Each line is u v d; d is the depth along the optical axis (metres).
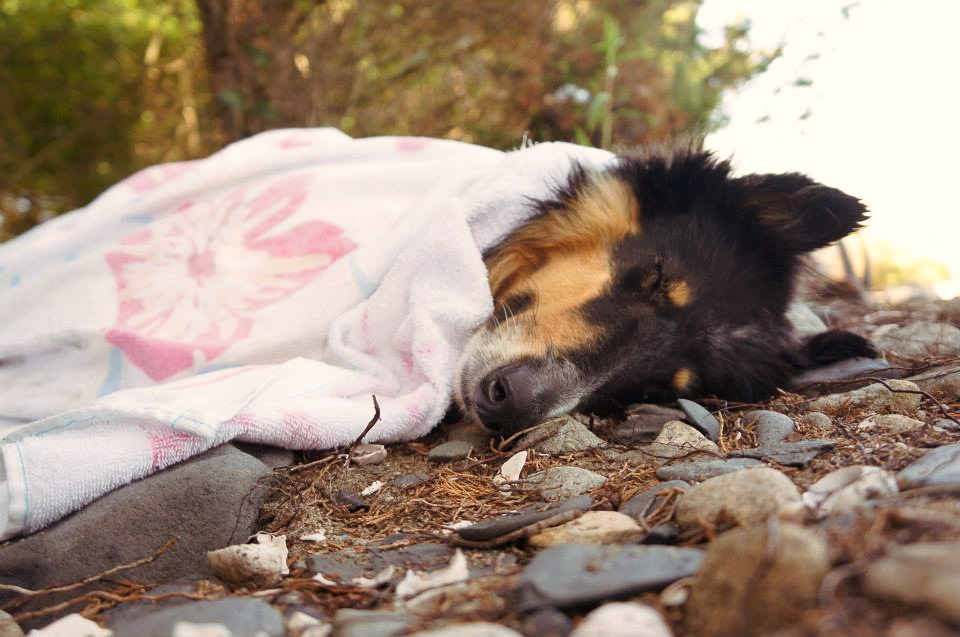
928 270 1.77
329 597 0.60
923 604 0.47
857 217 0.89
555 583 0.53
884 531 0.54
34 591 0.63
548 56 1.86
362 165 0.99
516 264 0.94
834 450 0.70
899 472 0.63
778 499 0.58
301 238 0.93
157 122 2.11
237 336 0.87
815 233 0.92
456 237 0.85
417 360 0.82
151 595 0.62
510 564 0.61
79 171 2.10
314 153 1.01
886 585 0.48
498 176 0.92
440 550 0.64
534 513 0.65
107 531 0.66
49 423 0.71
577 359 0.83
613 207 0.92
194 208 0.98
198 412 0.71
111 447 0.69
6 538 0.66
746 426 0.79
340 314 0.86
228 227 0.95
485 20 1.90
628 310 0.86
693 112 1.74
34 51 2.02
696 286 0.89
